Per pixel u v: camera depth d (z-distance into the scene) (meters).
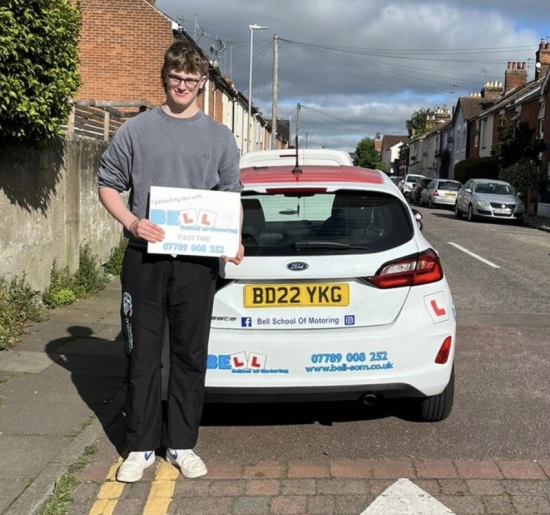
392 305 3.87
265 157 6.84
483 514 3.28
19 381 5.03
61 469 3.62
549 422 4.52
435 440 4.19
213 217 3.39
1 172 6.25
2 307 6.26
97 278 8.79
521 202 22.81
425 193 35.16
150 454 3.69
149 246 3.32
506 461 3.89
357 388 3.83
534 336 6.90
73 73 6.10
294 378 3.80
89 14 18.36
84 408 4.53
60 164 7.69
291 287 3.81
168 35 18.45
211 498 3.44
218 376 3.80
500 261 12.37
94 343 6.12
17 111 5.41
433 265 4.01
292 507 3.35
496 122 38.38
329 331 3.83
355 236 3.95
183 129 3.44
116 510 3.31
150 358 3.58
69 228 8.05
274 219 4.00
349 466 3.81
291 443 4.14
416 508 3.33
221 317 3.81
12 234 6.53
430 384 3.93
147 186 3.43
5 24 5.14
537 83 34.34
